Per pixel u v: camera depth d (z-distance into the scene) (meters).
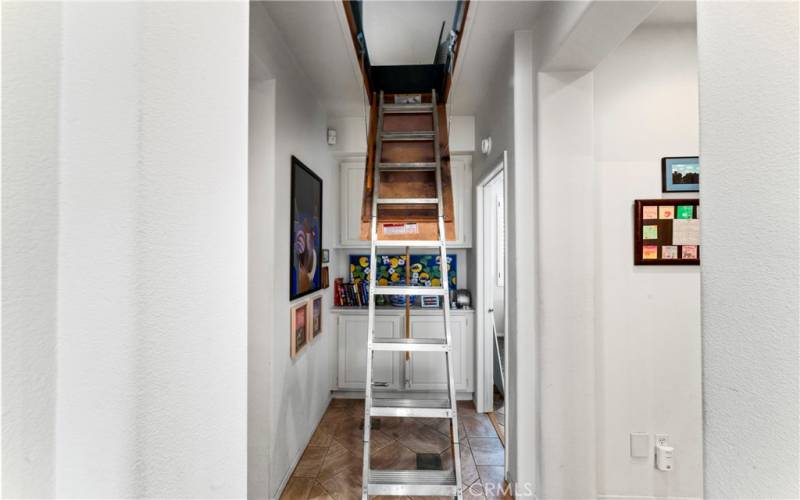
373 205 2.06
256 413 1.77
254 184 1.80
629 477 1.79
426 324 3.01
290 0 1.60
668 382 1.79
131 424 0.42
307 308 2.35
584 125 1.69
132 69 0.42
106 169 0.42
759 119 0.58
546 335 1.68
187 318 0.49
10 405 0.39
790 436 0.53
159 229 0.45
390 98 2.85
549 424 1.67
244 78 0.62
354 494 1.89
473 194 3.04
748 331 0.59
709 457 0.66
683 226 1.78
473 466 2.13
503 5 1.62
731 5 0.63
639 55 1.80
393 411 1.61
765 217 0.56
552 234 1.69
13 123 0.39
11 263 0.39
